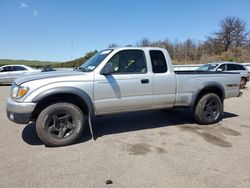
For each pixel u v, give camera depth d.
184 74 5.73
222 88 6.26
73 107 4.65
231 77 6.43
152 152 4.33
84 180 3.35
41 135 4.46
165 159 4.03
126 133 5.44
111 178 3.41
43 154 4.23
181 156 4.15
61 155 4.19
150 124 6.18
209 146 4.63
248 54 45.28
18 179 3.37
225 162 3.92
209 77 6.07
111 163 3.88
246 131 5.61
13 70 18.23
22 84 4.40
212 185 3.22
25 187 3.17
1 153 4.27
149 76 5.29
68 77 4.61
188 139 5.03
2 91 13.95
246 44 49.34
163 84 5.45
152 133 5.44
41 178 3.40
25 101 4.32
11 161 3.94
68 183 3.27
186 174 3.52
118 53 5.05
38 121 4.45
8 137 5.14
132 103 5.18
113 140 4.97
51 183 3.27
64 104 4.59
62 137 4.62
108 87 4.89
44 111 4.45
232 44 49.94
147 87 5.27
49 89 4.41
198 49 49.31
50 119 4.50
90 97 4.76
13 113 4.36
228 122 6.42
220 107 6.31
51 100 4.64
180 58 47.09
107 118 6.76
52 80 4.49
